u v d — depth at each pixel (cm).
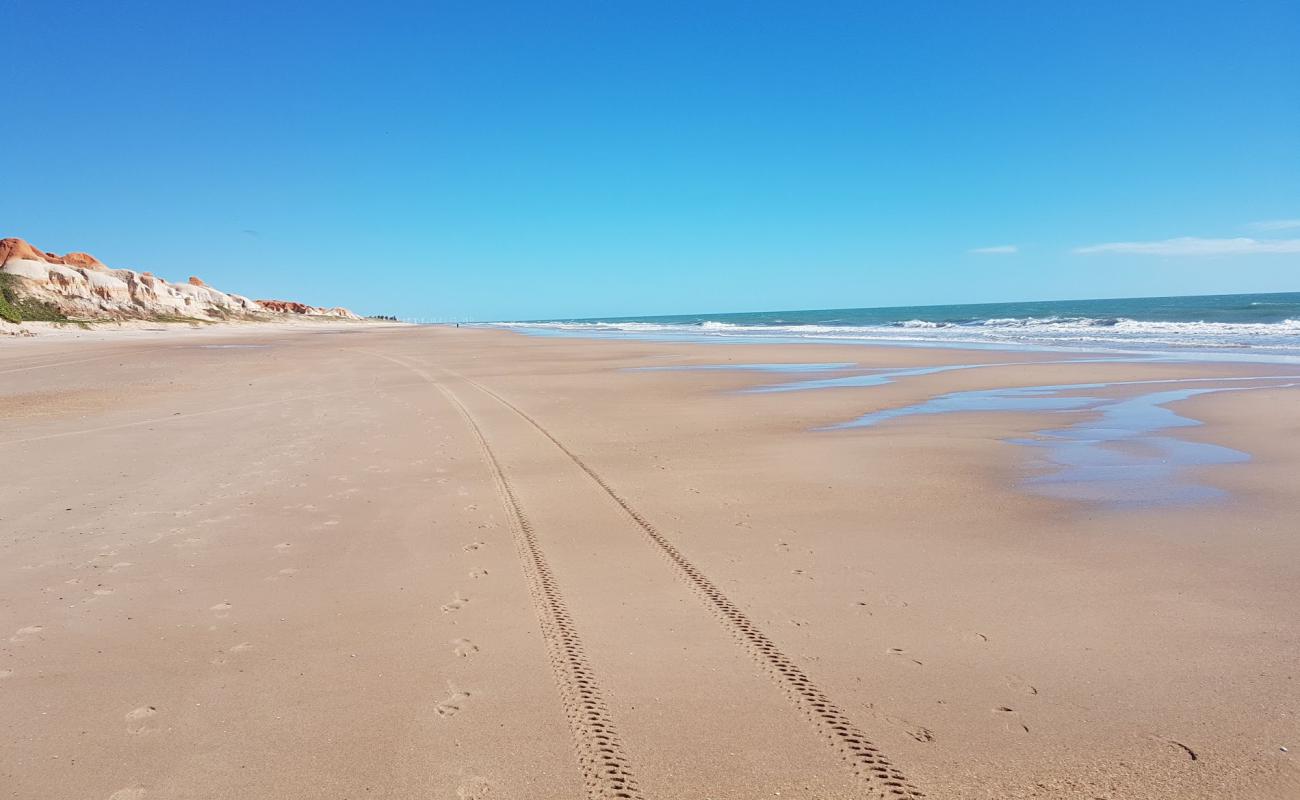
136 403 1552
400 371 2316
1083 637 464
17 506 770
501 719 378
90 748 355
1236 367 2045
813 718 378
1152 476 870
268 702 396
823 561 601
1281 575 558
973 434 1144
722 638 467
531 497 798
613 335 5538
